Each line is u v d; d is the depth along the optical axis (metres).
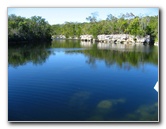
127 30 50.06
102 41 56.94
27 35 44.06
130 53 26.42
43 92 10.69
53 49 32.00
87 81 12.90
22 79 13.08
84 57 23.20
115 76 14.20
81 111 8.74
